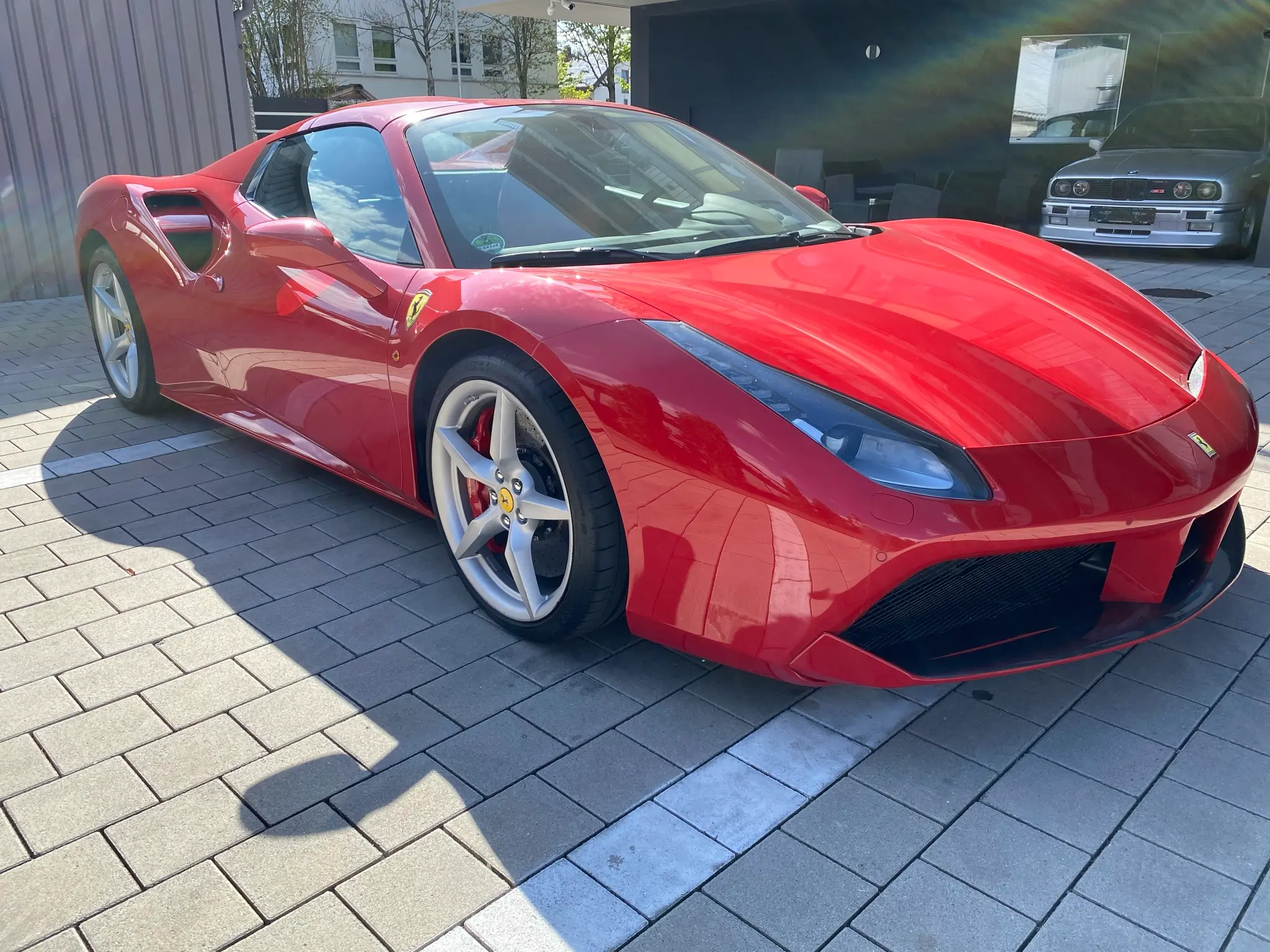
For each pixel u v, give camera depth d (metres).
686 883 1.59
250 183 3.43
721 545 1.83
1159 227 7.91
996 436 1.77
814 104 13.74
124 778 1.87
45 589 2.64
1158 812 1.75
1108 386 1.98
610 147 3.00
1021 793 1.80
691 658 2.29
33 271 6.77
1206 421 2.03
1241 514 2.41
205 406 3.68
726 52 14.23
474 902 1.56
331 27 33.88
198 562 2.81
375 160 2.86
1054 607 1.99
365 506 3.22
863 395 1.80
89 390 4.67
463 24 35.84
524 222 2.63
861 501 1.68
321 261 2.65
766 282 2.24
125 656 2.31
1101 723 2.02
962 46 12.27
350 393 2.74
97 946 1.48
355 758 1.92
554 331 2.04
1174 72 11.09
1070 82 11.68
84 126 6.71
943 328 2.07
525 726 2.02
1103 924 1.50
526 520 2.28
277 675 2.22
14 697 2.14
